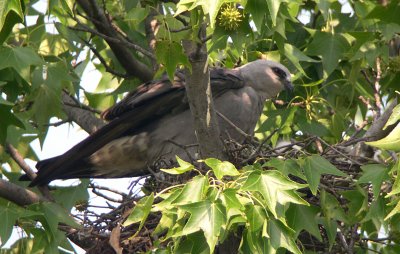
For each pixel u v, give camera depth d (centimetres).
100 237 1074
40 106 1222
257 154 1084
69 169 1299
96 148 1237
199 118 1038
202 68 996
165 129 1298
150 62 1416
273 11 867
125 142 1303
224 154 1077
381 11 980
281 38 1148
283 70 1352
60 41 1381
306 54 1294
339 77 1379
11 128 1280
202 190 822
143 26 1410
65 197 1302
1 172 1398
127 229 1082
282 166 955
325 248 1093
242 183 837
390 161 1005
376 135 1133
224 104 1288
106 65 1330
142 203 870
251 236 824
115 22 1402
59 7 1169
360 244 1104
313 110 1340
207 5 855
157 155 1309
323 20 1383
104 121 1359
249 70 1352
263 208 825
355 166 1078
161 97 1270
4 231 1077
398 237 1073
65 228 1140
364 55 1224
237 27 947
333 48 1287
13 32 1317
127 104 1262
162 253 880
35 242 1109
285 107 1366
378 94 1264
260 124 1418
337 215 990
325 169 955
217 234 789
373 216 969
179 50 976
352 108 1388
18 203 1171
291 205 972
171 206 833
